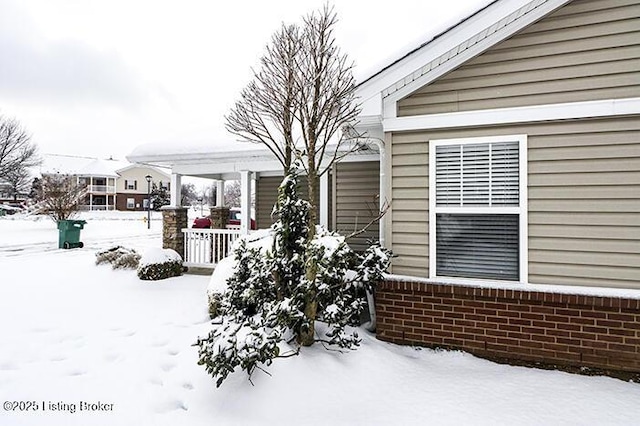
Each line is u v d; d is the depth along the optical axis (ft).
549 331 14.56
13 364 14.69
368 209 26.07
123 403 11.80
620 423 10.69
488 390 12.43
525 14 14.83
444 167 16.17
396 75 15.79
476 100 15.70
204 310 21.13
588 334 14.10
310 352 13.70
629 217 13.85
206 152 26.81
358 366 13.42
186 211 32.81
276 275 14.17
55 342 16.88
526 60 15.07
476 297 15.48
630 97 13.92
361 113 16.20
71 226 52.16
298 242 14.33
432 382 12.96
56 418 10.97
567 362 14.30
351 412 11.14
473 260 15.75
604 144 14.15
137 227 90.84
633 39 13.93
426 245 16.39
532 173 14.94
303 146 22.93
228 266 21.07
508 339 15.05
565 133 14.57
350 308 14.60
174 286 26.43
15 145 125.70
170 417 11.06
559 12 14.69
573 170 14.47
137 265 31.07
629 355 13.64
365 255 16.11
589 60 14.35
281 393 11.71
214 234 31.32
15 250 49.67
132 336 17.60
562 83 14.65
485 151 15.62
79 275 31.01
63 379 13.39
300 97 14.30
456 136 15.98
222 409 11.28
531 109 14.88
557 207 14.62
